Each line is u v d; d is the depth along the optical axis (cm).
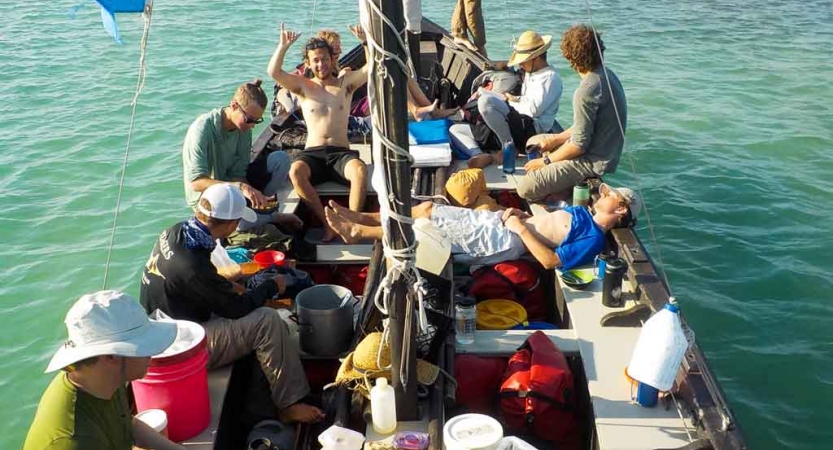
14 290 798
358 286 603
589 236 561
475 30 1210
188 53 1680
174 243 433
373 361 422
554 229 572
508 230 582
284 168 701
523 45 822
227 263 508
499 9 2131
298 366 449
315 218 701
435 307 481
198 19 1983
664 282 502
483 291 566
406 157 353
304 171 658
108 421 322
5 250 870
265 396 447
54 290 799
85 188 1017
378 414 406
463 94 1043
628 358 468
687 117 1305
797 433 590
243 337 438
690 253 858
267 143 775
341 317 476
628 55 1717
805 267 823
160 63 1599
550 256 559
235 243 584
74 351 308
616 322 500
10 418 631
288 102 870
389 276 377
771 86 1490
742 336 708
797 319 732
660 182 1045
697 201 986
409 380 406
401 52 335
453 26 1255
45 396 314
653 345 409
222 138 641
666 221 934
